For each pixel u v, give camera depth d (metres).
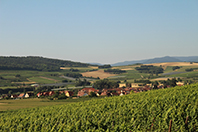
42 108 46.66
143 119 25.11
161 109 26.23
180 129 21.73
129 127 24.31
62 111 35.59
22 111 46.78
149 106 26.89
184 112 23.28
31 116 36.19
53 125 30.78
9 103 71.00
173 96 28.33
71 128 26.64
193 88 35.25
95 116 28.11
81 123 28.16
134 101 30.66
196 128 21.86
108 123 26.44
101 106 33.34
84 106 36.53
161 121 23.64
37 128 31.19
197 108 23.20
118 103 32.84
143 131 24.25
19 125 33.38
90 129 25.06
